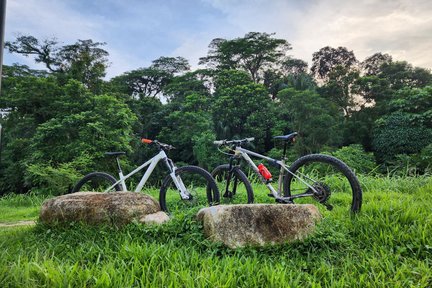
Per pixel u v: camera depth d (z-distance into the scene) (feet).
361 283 7.86
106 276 7.37
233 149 15.42
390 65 140.97
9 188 62.34
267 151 102.27
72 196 12.57
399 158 77.82
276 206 10.34
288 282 7.82
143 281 7.63
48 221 12.32
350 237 10.41
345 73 120.57
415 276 8.16
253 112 100.53
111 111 57.93
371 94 113.39
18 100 60.70
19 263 8.05
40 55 97.91
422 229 10.12
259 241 9.75
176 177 14.64
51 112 61.36
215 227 9.88
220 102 101.14
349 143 102.89
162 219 11.95
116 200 12.07
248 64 154.30
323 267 8.62
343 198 15.89
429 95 90.33
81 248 9.77
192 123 97.45
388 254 9.22
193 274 7.97
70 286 7.11
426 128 88.58
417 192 17.19
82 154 50.47
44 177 44.19
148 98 124.47
